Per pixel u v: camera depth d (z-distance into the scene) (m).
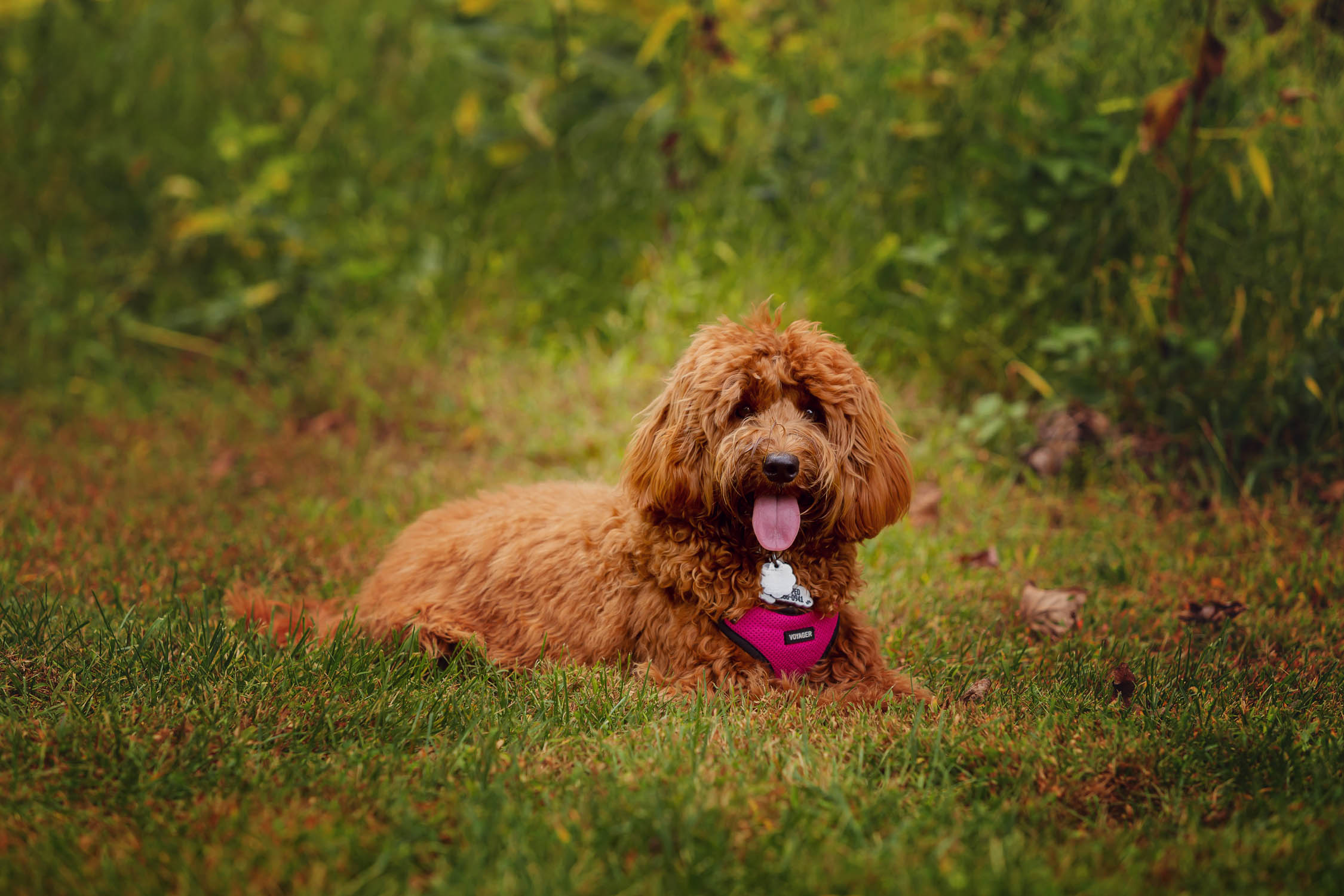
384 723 3.21
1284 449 5.71
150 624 3.97
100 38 9.38
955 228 6.45
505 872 2.38
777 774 2.90
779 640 3.56
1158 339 5.93
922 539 5.14
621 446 6.23
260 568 4.86
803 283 6.94
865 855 2.47
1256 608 4.39
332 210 8.41
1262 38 6.35
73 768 2.85
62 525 5.26
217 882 2.36
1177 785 2.89
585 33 8.16
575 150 8.31
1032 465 5.91
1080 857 2.52
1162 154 5.96
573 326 7.49
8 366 7.54
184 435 6.82
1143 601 4.55
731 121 7.91
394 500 5.81
